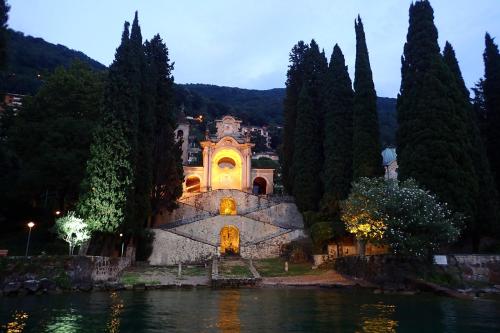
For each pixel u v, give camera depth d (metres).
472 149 43.72
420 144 41.75
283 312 20.92
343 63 56.81
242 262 48.75
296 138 59.66
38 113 51.59
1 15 34.88
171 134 54.47
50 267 30.42
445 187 39.66
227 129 77.62
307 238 53.22
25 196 48.06
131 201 42.91
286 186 65.25
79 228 36.72
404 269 34.72
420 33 45.91
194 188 75.44
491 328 16.69
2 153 47.69
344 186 51.28
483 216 42.47
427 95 43.03
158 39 55.97
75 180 45.53
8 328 15.93
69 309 21.25
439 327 16.84
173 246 50.53
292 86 65.88
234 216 56.84
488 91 51.72
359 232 38.72
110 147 41.72
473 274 35.16
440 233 34.19
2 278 27.91
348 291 33.53
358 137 49.78
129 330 15.73
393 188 36.66
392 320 18.53
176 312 20.64
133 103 44.78
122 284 34.41
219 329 16.09
